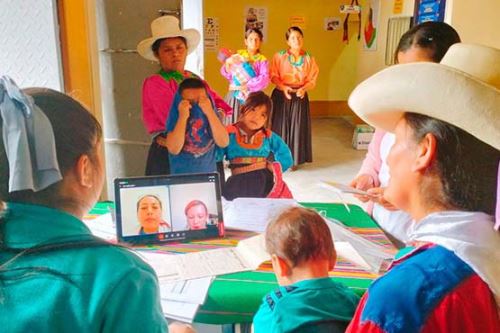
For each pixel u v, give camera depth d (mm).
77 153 639
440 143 604
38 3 1861
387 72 669
